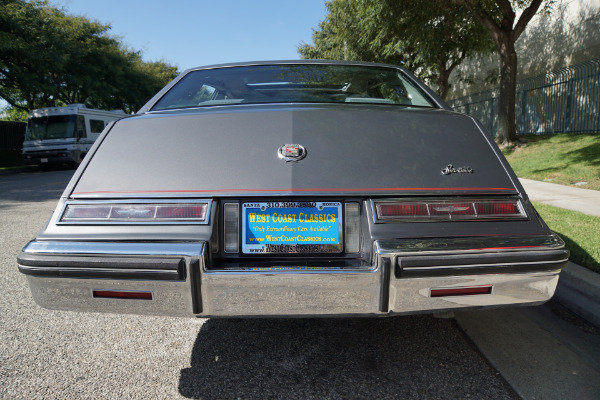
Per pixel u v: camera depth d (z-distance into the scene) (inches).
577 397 77.2
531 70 681.0
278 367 88.9
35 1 735.1
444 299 70.8
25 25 681.6
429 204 72.5
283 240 74.2
